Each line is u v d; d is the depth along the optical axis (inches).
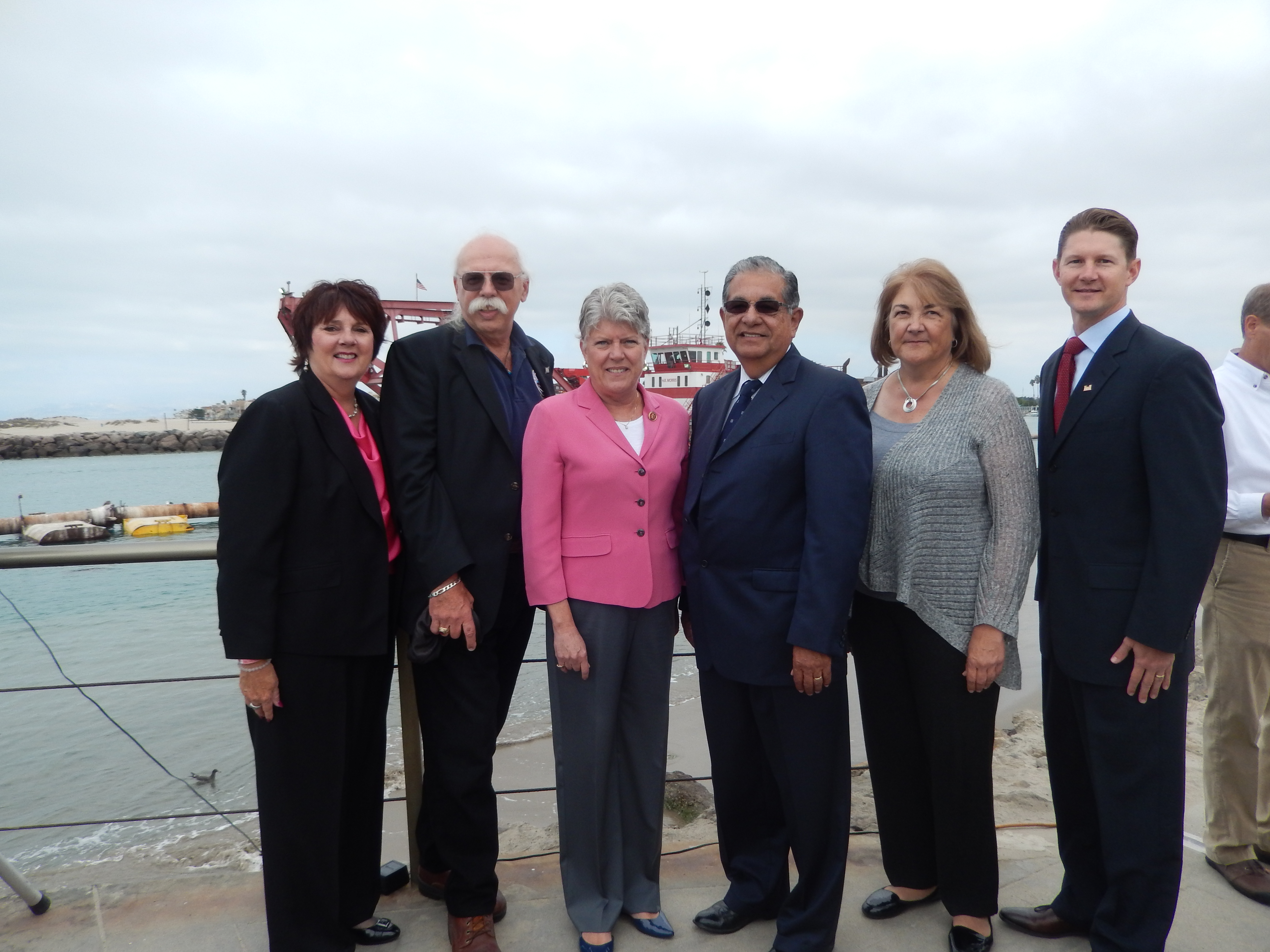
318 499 79.8
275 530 77.5
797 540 85.7
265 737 80.3
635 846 93.4
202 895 95.5
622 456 88.1
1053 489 84.7
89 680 332.8
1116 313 82.7
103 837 186.5
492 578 87.9
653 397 94.8
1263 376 102.9
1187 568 74.5
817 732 84.8
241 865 166.1
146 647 386.3
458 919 86.2
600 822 90.3
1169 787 78.9
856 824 135.4
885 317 92.1
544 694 259.3
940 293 85.3
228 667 351.9
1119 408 79.2
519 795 186.7
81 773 225.1
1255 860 100.1
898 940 89.5
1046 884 99.3
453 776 86.5
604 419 89.4
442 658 87.6
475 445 88.7
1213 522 74.7
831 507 80.8
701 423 93.4
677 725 226.1
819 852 84.8
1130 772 79.7
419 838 97.6
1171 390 76.4
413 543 83.0
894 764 92.4
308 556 79.9
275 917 81.0
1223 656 100.3
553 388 101.7
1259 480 100.5
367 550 83.0
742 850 93.8
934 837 93.4
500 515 89.0
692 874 103.6
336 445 81.1
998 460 82.8
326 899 82.3
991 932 88.4
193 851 175.6
